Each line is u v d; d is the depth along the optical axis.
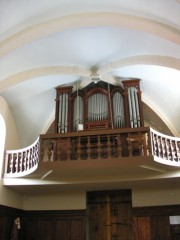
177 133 11.18
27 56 8.65
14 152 9.91
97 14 7.21
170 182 9.62
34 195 11.43
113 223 11.02
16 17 6.96
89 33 8.14
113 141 8.60
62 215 10.98
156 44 8.22
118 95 10.62
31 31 7.35
